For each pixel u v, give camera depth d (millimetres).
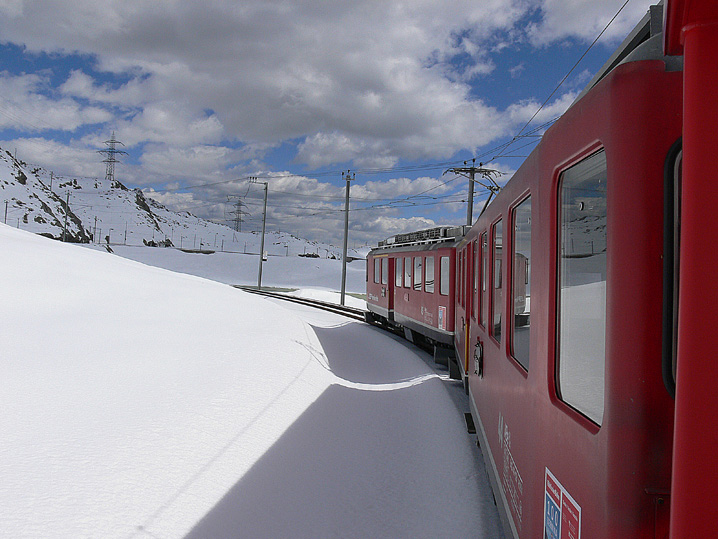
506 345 4090
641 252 1671
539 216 2805
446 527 4965
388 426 8039
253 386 8258
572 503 2129
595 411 1954
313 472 5961
